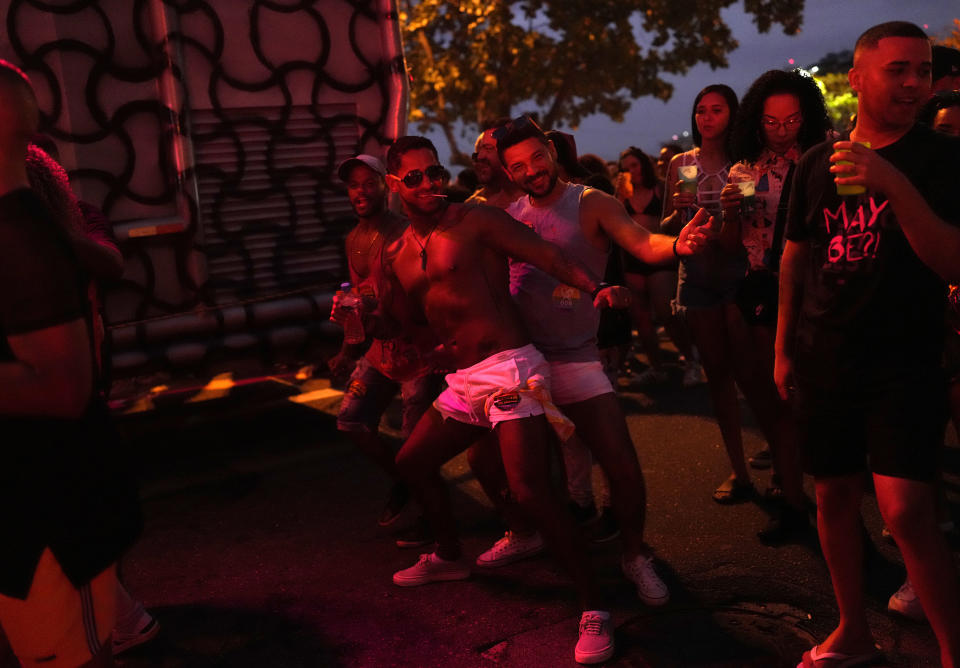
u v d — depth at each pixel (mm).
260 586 3836
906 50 2355
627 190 7016
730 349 4168
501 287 3135
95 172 4820
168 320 4945
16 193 1847
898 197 2281
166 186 4965
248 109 5066
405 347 3941
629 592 3564
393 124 5320
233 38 4996
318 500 4828
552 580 3715
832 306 2588
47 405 1877
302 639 3363
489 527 4359
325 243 5312
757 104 3832
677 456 5148
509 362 3066
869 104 2441
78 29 4727
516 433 3047
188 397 7094
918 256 2371
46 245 1837
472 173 7418
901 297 2492
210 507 4812
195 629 3484
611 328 4094
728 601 3438
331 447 5730
